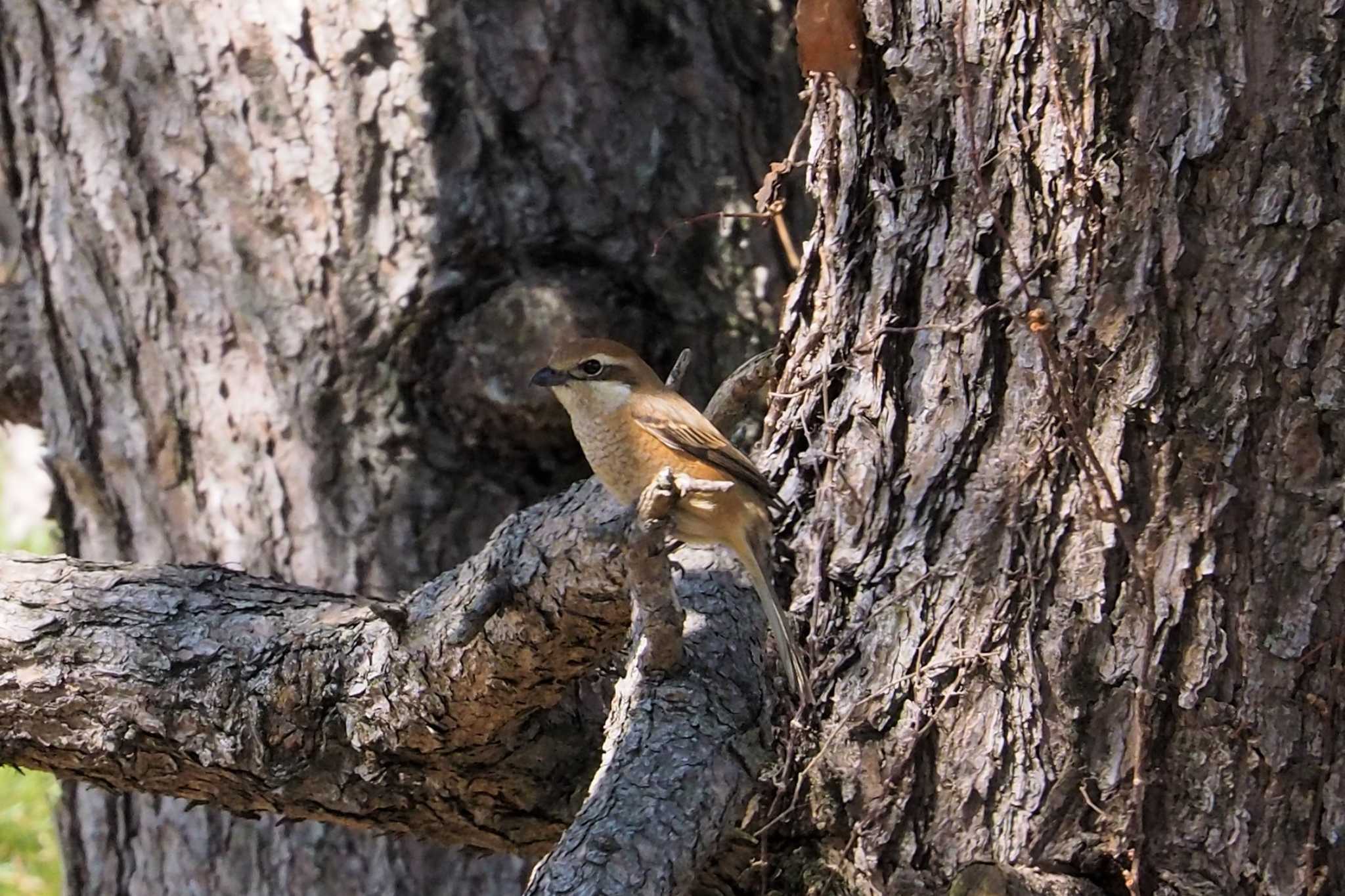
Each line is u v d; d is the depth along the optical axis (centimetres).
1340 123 665
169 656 818
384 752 823
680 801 669
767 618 756
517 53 1041
